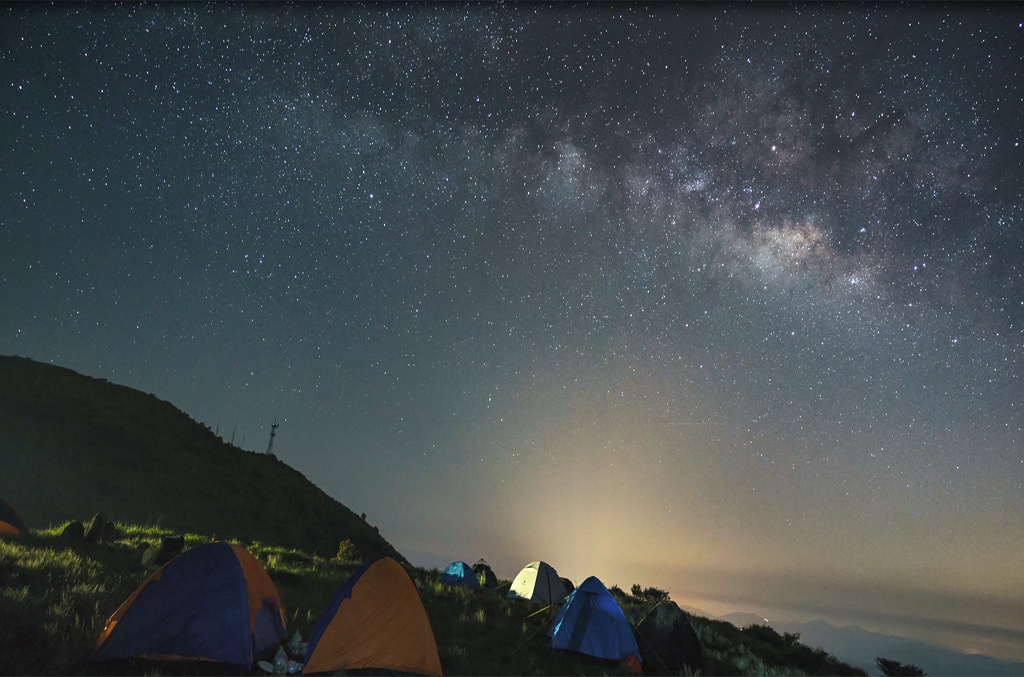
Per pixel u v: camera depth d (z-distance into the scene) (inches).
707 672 538.9
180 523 1579.7
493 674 434.0
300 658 400.5
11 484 1427.2
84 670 323.6
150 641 353.7
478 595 761.6
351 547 1041.5
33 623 346.3
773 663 674.2
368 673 389.7
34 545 639.8
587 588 554.6
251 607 385.1
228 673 354.9
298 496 2324.1
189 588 376.5
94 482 1606.8
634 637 533.0
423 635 417.7
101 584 466.6
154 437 2098.9
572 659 510.6
